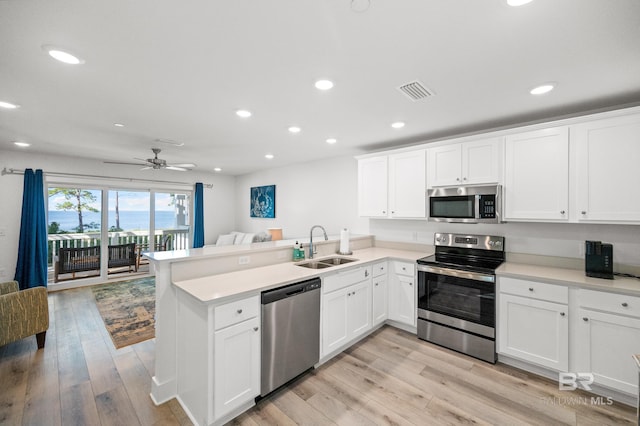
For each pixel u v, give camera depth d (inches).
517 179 102.9
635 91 84.4
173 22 52.9
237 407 72.8
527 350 93.0
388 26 54.2
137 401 80.7
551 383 88.0
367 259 120.1
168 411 76.7
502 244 115.3
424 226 142.6
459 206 116.0
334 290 101.0
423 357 104.0
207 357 66.7
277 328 81.1
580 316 83.5
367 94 86.7
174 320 82.3
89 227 205.8
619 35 56.9
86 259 205.0
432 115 106.0
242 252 99.0
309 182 204.8
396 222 153.8
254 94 86.6
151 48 61.9
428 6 48.7
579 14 50.5
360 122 114.2
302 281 89.3
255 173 260.2
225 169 246.5
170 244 249.0
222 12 50.1
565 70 71.9
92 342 116.5
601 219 87.0
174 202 251.4
